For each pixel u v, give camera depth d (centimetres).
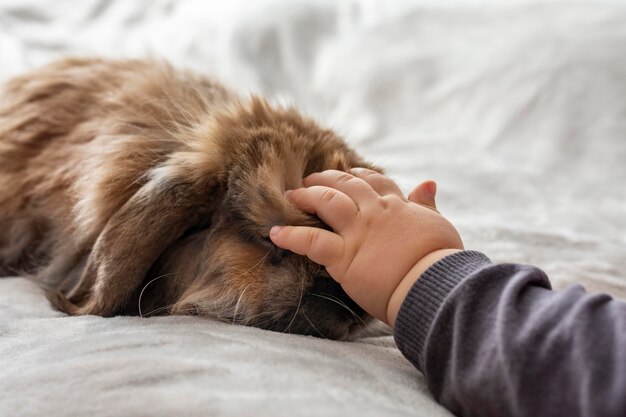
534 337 36
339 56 115
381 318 43
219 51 117
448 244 43
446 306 39
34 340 43
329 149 52
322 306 46
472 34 113
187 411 34
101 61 68
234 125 51
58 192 57
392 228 43
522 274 39
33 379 37
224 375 36
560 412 35
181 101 57
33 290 54
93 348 40
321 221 46
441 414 37
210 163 48
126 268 48
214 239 48
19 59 103
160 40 119
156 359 37
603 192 87
